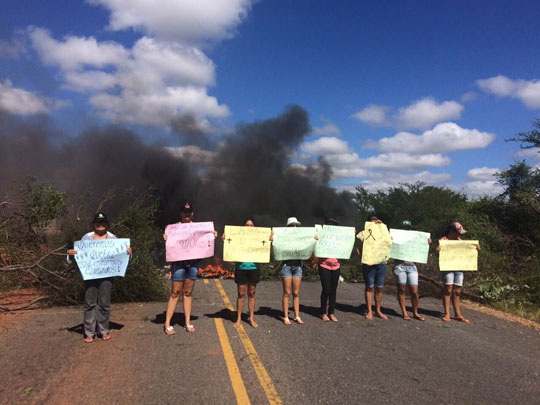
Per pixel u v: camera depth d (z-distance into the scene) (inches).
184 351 177.2
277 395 137.2
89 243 189.8
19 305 258.8
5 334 193.9
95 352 172.6
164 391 135.6
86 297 187.3
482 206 460.8
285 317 233.3
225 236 224.1
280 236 232.5
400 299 261.3
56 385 137.5
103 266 190.4
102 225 198.8
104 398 128.9
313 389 143.6
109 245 193.9
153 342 188.7
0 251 290.8
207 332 208.2
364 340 206.4
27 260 295.0
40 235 322.3
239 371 156.6
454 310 275.3
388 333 221.9
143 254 296.4
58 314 238.4
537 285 330.0
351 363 171.8
